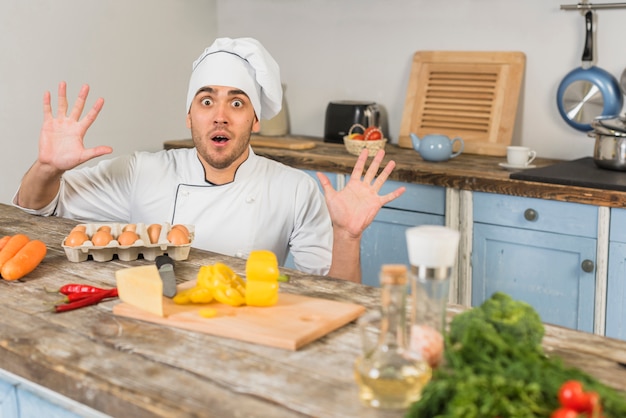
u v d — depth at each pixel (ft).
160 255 6.01
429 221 10.31
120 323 4.71
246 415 3.51
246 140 7.22
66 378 4.03
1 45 11.21
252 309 4.82
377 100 12.87
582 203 8.95
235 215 7.36
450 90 11.89
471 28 11.73
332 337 4.48
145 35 13.02
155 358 4.17
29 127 11.72
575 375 3.48
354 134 11.53
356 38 12.92
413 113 12.24
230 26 14.30
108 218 7.84
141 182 7.62
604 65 10.64
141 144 13.21
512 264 9.68
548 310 9.50
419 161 10.94
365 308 4.97
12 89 11.43
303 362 4.11
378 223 10.79
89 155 6.86
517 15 11.27
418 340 3.86
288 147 12.11
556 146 11.21
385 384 3.51
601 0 10.52
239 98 7.07
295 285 5.47
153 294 4.71
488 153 11.43
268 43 13.96
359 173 6.36
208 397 3.69
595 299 9.09
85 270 5.85
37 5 11.51
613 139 9.48
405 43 12.43
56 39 11.81
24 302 5.10
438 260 3.80
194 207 7.37
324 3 13.17
